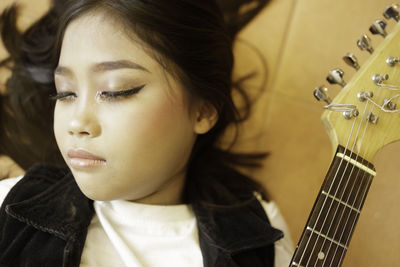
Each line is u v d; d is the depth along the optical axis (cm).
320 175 112
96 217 78
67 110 69
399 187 106
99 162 68
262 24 110
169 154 73
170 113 71
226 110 89
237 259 83
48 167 84
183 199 88
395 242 106
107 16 69
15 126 102
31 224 73
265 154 112
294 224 114
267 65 112
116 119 67
